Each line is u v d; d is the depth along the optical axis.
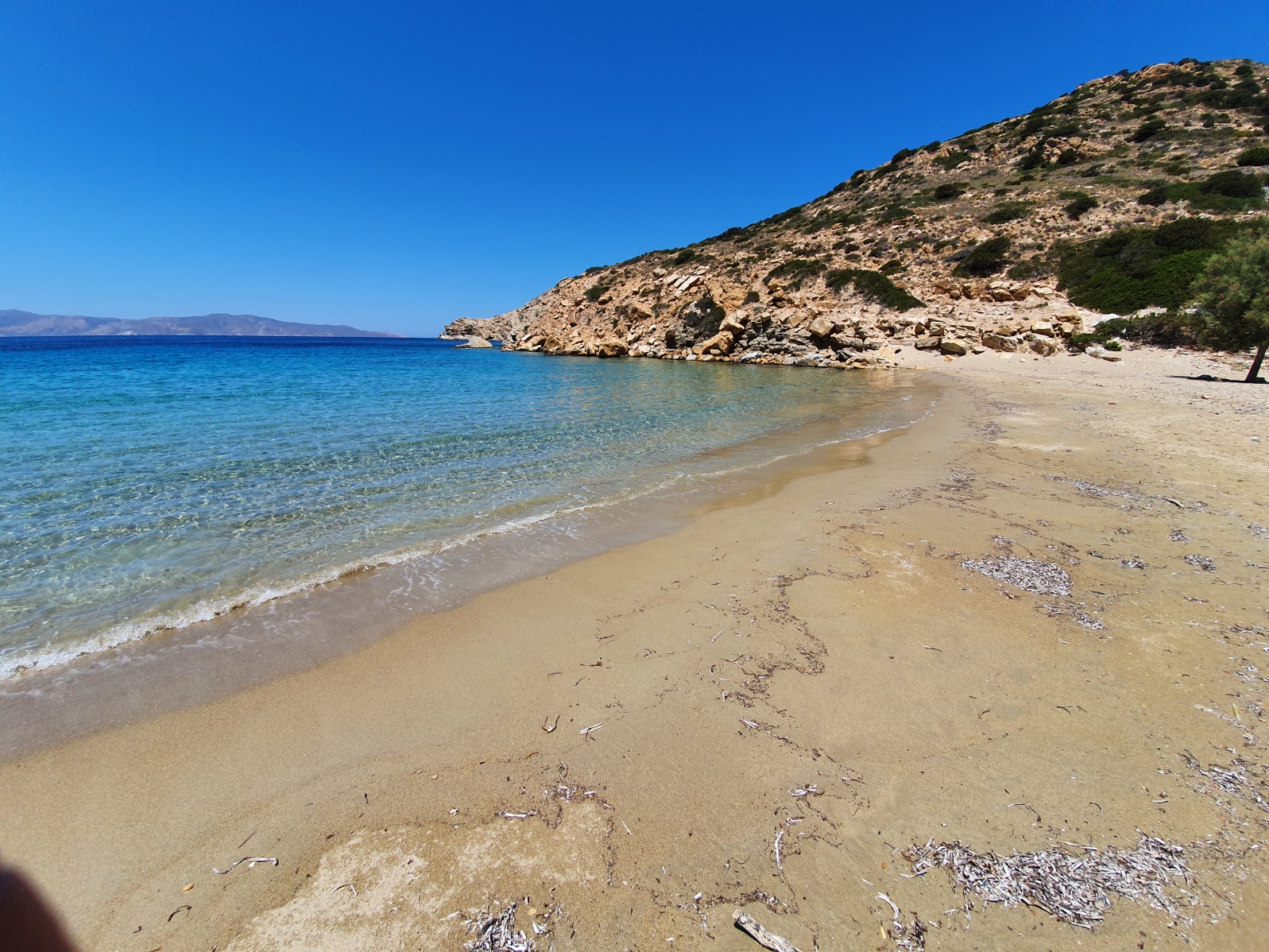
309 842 2.72
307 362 38.56
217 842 2.73
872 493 8.48
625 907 2.39
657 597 5.34
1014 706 3.58
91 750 3.35
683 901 2.42
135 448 10.73
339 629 4.82
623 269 65.06
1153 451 10.01
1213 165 39.31
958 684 3.83
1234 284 16.89
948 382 23.36
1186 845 2.56
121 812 2.91
